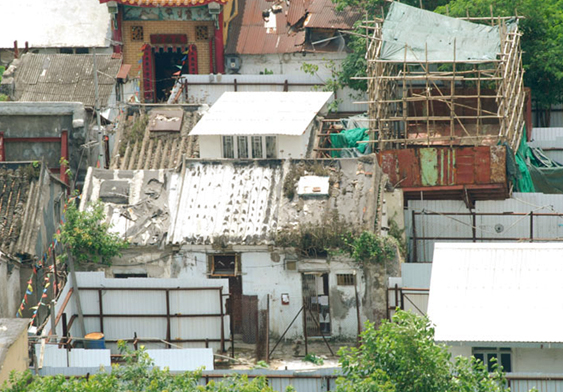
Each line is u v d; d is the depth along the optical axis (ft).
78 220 259.39
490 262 227.61
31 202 258.16
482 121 328.70
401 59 303.27
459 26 313.32
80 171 297.53
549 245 230.07
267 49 386.52
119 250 261.85
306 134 296.30
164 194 270.46
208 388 176.14
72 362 226.58
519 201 290.97
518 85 320.50
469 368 185.57
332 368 210.38
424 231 292.81
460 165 289.53
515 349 213.46
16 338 199.72
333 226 255.09
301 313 258.16
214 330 252.42
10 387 192.44
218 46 388.57
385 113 312.50
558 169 309.01
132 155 300.40
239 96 323.98
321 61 382.22
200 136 288.71
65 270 261.03
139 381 179.93
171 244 260.21
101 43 393.91
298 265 257.14
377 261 252.62
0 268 237.66
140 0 382.42
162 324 252.62
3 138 297.94
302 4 399.03
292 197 263.70
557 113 359.87
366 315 255.09
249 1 406.00
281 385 211.61
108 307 253.03
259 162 272.31
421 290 247.29
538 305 216.13
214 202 266.36
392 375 180.34
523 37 344.69
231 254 260.21
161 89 407.23
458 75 329.52
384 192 272.72
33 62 349.61
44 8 406.21
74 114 296.10
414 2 358.64
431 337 187.62
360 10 372.99
